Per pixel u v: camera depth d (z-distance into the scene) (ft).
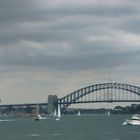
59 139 619.26
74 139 616.80
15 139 632.38
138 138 627.87
